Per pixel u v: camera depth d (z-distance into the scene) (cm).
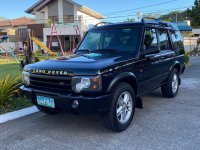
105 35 587
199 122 523
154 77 596
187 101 690
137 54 521
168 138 446
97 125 514
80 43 630
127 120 489
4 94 610
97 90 417
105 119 456
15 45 3250
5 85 619
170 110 608
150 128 494
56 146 424
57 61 482
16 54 2588
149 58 556
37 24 3709
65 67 439
